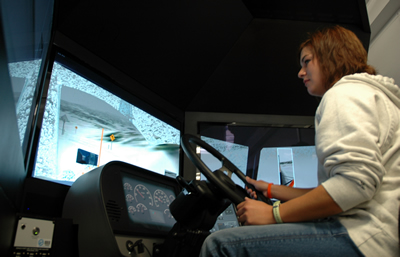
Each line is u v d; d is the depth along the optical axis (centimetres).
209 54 229
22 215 90
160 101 234
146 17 191
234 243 73
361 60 97
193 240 107
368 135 71
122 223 116
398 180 72
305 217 74
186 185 111
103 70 191
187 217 110
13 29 69
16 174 87
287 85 249
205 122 251
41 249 91
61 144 148
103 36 185
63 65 164
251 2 213
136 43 201
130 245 111
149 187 147
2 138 58
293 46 236
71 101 162
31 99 119
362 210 72
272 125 258
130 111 203
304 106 260
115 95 195
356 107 75
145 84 225
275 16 224
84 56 180
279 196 116
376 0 251
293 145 252
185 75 233
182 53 221
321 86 102
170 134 231
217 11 209
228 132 251
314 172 244
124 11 182
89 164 161
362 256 67
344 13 229
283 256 70
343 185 70
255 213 82
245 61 238
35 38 108
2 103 55
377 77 83
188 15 203
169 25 203
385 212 69
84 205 113
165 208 149
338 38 100
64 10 163
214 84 245
